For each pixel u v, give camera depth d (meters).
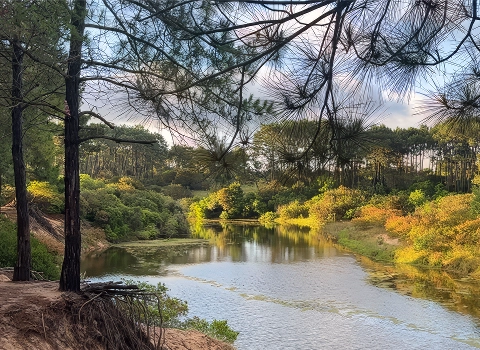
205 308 16.95
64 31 5.45
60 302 5.81
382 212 35.25
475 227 25.19
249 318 15.77
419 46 2.92
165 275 22.91
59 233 27.73
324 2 3.17
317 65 3.30
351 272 23.81
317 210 46.47
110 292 6.48
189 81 4.89
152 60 5.34
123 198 44.00
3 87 7.50
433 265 25.19
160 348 6.90
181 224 44.75
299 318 15.80
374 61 3.05
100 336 5.83
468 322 15.28
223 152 3.57
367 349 12.97
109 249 32.34
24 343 4.97
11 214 22.72
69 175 6.69
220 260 27.91
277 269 24.75
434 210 29.83
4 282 8.16
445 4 2.88
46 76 7.75
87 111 6.73
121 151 77.56
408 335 14.10
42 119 10.94
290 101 3.30
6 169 19.95
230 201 63.88
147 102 5.21
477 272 22.36
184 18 4.24
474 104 2.73
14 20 4.84
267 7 3.40
